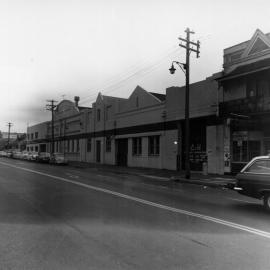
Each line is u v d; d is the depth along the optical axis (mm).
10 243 6922
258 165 11797
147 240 7191
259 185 11414
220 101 27484
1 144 136250
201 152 29891
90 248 6590
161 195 14586
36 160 55875
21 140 109688
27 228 8211
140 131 38469
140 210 10703
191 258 6051
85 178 23047
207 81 28938
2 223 8734
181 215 9953
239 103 25531
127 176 26672
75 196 13812
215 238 7402
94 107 51281
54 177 23281
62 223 8758
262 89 24672
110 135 45719
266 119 23797
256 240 7285
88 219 9258
